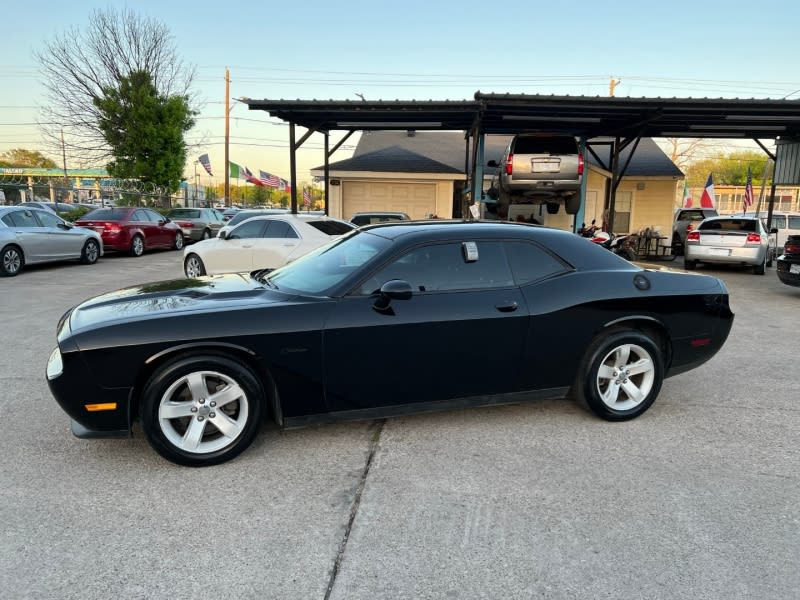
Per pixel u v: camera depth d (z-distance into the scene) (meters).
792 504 2.93
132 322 3.15
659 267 4.50
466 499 2.96
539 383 3.84
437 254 3.67
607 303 3.86
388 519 2.78
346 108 11.66
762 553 2.52
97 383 3.08
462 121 13.87
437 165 19.41
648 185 19.83
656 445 3.64
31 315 7.52
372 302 3.45
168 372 3.14
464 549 2.54
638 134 14.37
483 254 3.75
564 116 12.88
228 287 3.90
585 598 2.23
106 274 12.03
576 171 12.40
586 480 3.17
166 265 14.04
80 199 36.19
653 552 2.52
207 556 2.48
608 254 4.13
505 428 3.88
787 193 47.00
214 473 3.22
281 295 3.56
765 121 13.05
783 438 3.77
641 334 3.98
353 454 3.47
